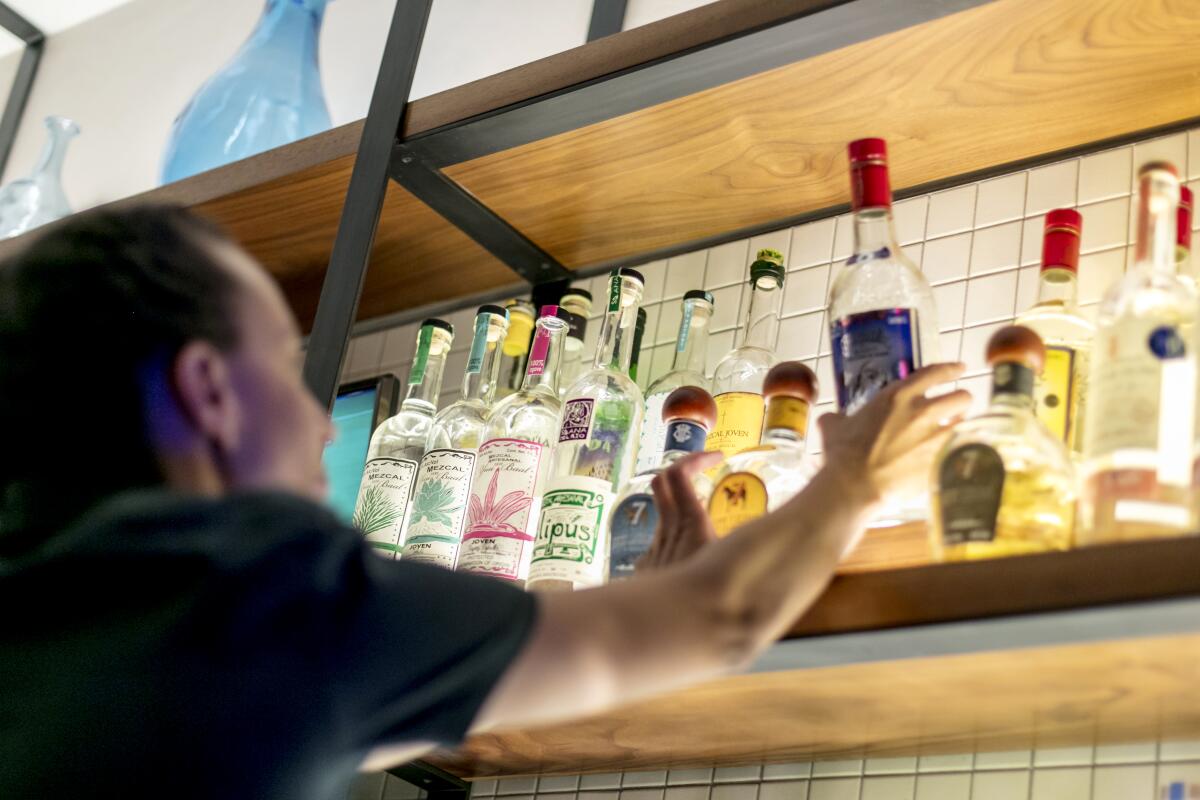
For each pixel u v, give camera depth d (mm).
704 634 839
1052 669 960
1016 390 1027
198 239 875
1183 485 944
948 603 919
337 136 1638
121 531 753
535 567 1272
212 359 832
